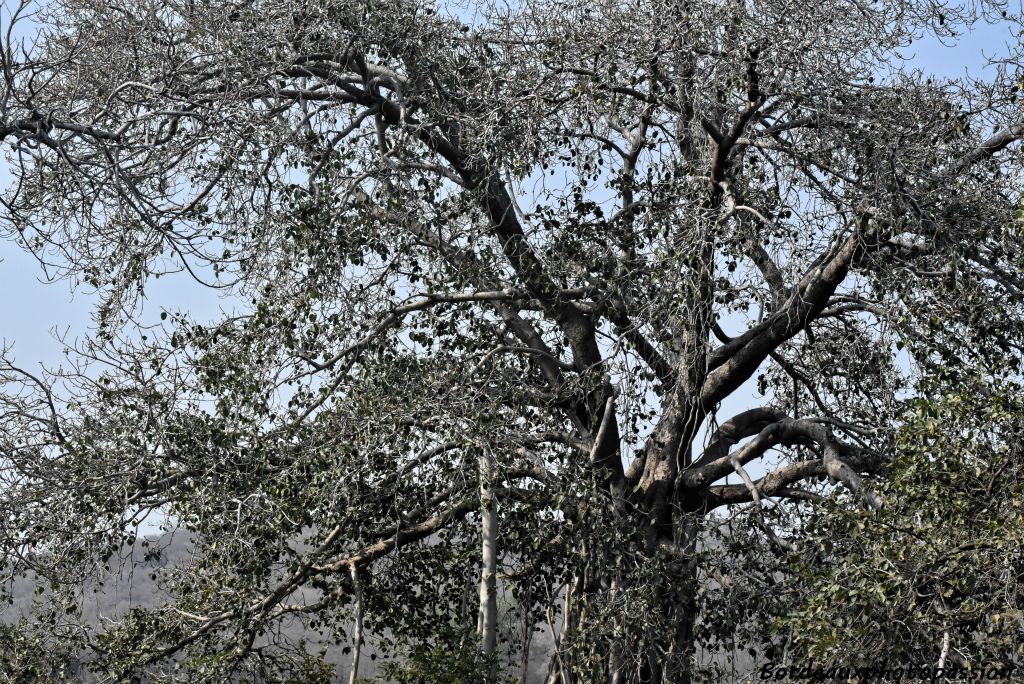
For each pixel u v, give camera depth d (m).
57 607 17.33
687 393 17.11
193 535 17.72
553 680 17.48
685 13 15.77
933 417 11.61
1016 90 15.75
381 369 17.02
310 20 16.86
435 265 16.98
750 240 17.42
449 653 17.25
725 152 16.77
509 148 16.06
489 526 17.62
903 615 10.96
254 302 16.80
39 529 16.22
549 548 16.94
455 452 16.80
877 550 11.16
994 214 15.58
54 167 14.79
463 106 17.00
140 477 16.66
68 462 16.22
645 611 15.65
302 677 18.62
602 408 17.97
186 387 16.67
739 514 17.05
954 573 10.81
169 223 14.09
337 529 17.41
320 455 16.47
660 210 16.64
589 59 16.42
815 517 14.15
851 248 16.77
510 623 19.80
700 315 15.84
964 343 16.20
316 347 17.09
